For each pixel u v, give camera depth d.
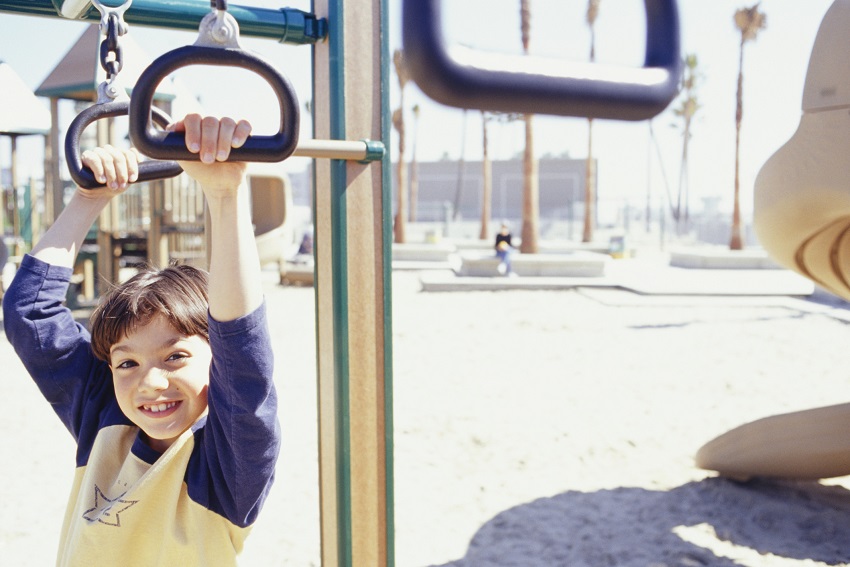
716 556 3.05
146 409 1.20
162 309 1.19
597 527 3.37
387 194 1.60
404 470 4.12
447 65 0.34
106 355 1.26
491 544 3.22
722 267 18.98
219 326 1.04
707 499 3.67
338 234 1.57
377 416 1.62
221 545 1.19
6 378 6.23
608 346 7.93
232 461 1.14
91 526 1.21
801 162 2.82
